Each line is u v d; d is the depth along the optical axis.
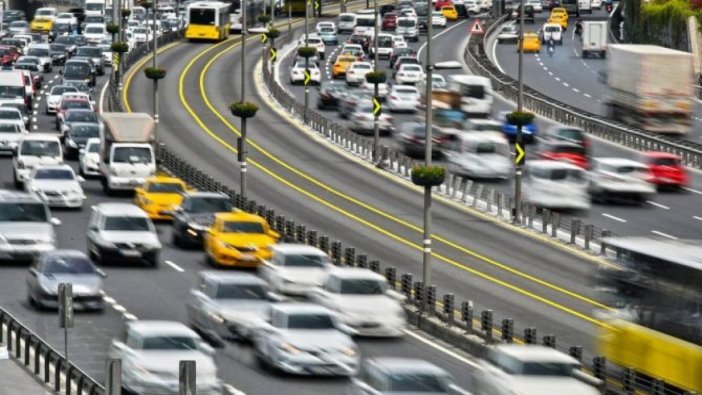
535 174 192.50
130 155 194.75
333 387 108.69
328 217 187.00
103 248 152.38
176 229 165.88
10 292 140.38
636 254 110.12
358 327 125.50
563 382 98.62
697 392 101.88
